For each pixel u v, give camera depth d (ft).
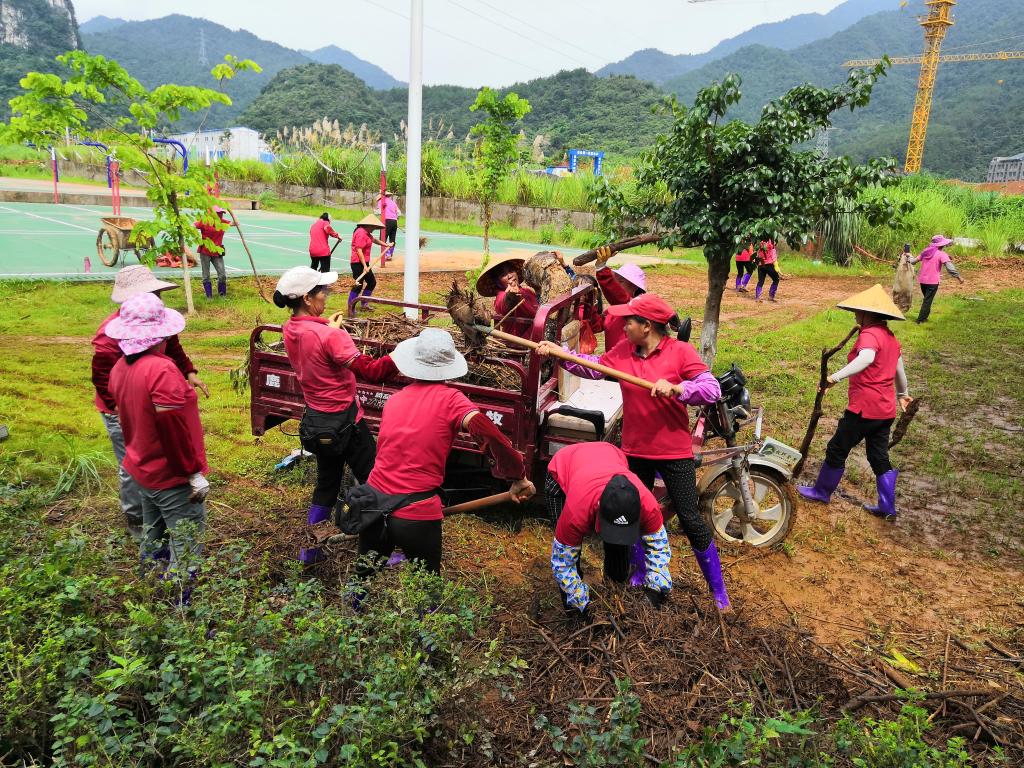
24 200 90.48
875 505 20.58
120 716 9.05
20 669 9.15
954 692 12.30
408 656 9.59
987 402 30.40
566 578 12.55
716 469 16.78
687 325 14.92
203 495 12.85
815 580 16.48
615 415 17.83
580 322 20.12
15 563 11.43
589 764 9.03
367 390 18.10
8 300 37.76
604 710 11.34
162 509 12.91
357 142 109.81
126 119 34.86
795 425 26.63
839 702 12.20
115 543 13.33
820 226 75.41
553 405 17.49
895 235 74.64
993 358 37.70
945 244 45.14
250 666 9.27
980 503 20.93
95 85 33.65
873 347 18.39
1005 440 25.75
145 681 9.20
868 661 13.52
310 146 110.93
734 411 16.78
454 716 10.22
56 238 59.16
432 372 12.09
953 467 23.53
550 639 13.02
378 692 8.93
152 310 12.20
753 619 14.65
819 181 21.70
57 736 8.66
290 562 12.41
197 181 36.88
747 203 22.12
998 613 15.44
